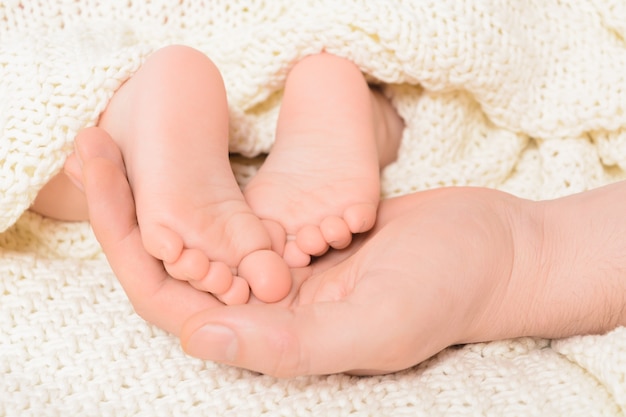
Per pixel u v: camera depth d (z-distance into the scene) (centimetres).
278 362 43
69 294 51
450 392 47
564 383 47
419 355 45
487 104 57
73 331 50
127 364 49
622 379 46
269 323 42
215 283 46
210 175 48
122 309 51
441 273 45
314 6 56
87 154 48
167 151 47
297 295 47
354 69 54
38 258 53
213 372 48
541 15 58
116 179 47
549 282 48
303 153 52
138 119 48
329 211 50
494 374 48
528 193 58
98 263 54
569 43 57
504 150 58
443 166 58
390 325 43
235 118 57
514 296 48
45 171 51
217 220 47
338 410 46
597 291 48
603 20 57
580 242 49
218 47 57
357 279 46
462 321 46
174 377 48
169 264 46
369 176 51
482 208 48
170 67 49
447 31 54
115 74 51
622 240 49
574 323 49
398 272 45
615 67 56
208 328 42
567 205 50
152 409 47
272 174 51
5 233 55
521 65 56
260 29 56
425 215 47
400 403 47
